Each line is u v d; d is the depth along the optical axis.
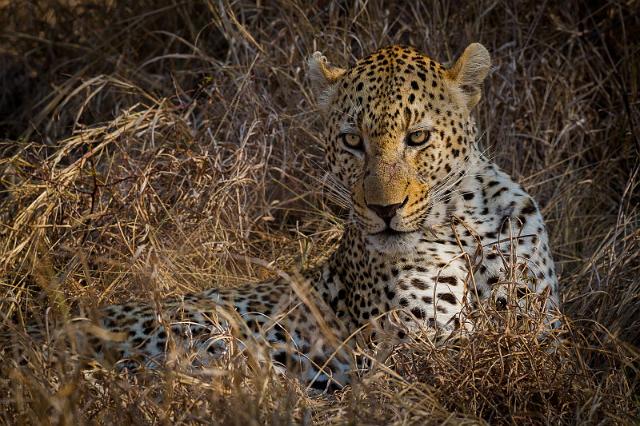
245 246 11.98
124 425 7.77
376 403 7.91
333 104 9.77
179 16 15.49
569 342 9.40
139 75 14.28
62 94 13.14
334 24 13.73
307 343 10.06
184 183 12.27
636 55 13.56
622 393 8.60
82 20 15.90
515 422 8.16
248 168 12.25
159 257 10.77
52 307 9.72
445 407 8.36
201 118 13.39
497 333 8.60
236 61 13.59
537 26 14.05
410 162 9.23
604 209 12.88
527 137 13.27
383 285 9.59
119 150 12.37
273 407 7.78
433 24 13.71
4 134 15.20
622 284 10.73
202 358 9.16
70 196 11.61
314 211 12.73
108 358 8.50
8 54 15.85
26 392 8.09
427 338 8.79
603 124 13.43
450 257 9.47
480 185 9.70
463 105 9.65
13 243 11.32
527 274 9.33
